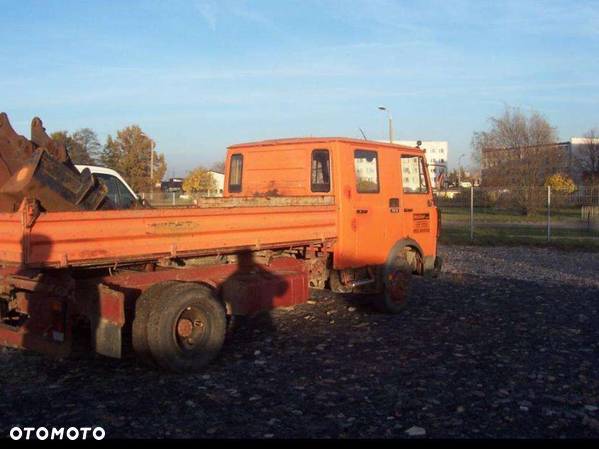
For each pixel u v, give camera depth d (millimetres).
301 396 5605
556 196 29062
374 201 8977
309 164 8688
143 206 9781
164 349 6039
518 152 39438
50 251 5211
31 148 6855
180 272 6625
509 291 11344
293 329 8250
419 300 10430
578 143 62938
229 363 6629
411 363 6664
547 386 5910
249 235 6980
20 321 6289
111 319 5781
